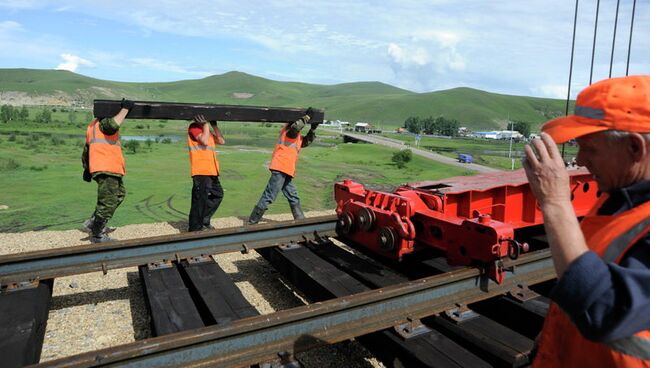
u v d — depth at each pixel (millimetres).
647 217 1124
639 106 1145
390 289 3152
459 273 3426
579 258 1120
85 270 4086
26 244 6051
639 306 1038
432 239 4008
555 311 1420
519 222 4660
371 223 4195
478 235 3461
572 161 5582
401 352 3107
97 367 2361
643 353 1102
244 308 3504
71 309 4270
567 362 1338
